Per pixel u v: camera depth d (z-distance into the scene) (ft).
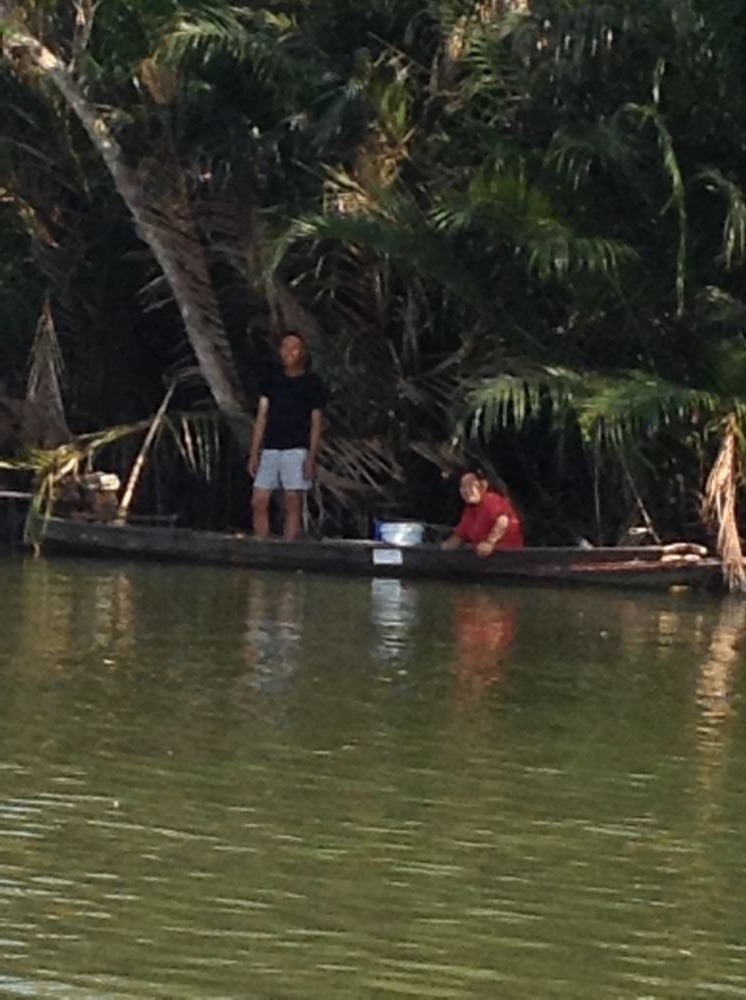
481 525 58.34
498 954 24.98
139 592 53.21
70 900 26.43
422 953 24.95
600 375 58.49
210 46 60.64
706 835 30.04
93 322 68.49
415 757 34.17
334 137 61.82
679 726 37.29
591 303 59.06
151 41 61.93
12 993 23.30
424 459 64.59
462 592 56.08
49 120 67.05
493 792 32.12
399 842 29.30
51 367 65.92
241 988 23.70
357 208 60.95
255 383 67.10
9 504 66.39
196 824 29.84
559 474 63.26
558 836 29.81
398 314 64.34
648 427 57.26
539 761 34.19
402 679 40.91
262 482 60.70
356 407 63.77
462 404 61.00
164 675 40.47
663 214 59.16
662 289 59.41
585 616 51.75
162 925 25.62
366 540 61.36
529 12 60.95
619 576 58.08
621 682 41.57
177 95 62.75
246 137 63.00
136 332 69.21
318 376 62.28
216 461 65.05
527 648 45.75
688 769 33.94
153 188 63.98
